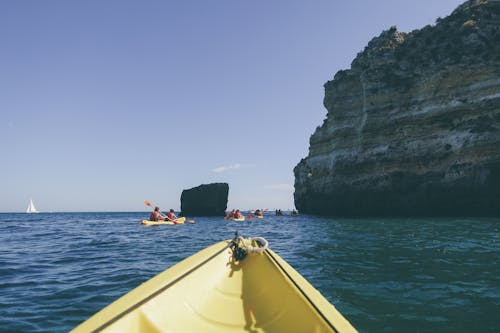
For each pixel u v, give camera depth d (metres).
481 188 26.45
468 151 27.23
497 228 16.22
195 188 56.66
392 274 6.43
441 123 29.45
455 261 7.62
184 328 2.92
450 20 32.78
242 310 3.62
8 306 4.97
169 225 26.67
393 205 31.69
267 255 5.00
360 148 34.09
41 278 6.92
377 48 36.12
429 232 14.77
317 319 2.59
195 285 3.69
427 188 29.38
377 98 33.38
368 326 3.88
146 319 2.67
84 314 4.64
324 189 38.41
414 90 31.58
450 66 29.22
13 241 14.94
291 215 42.81
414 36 34.84
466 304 4.62
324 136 39.97
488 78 27.30
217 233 18.56
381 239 12.41
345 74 38.38
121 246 12.34
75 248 11.98
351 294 5.10
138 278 6.68
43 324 4.26
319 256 8.69
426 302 4.70
